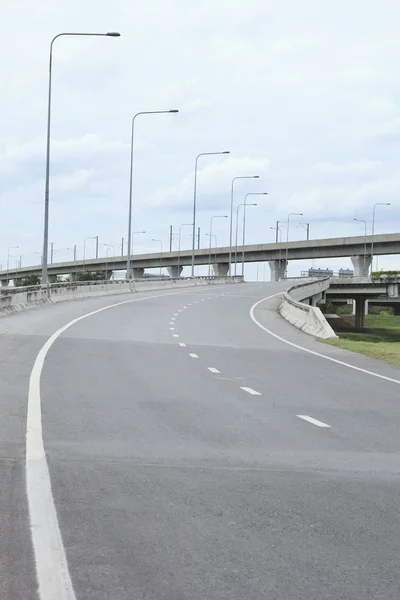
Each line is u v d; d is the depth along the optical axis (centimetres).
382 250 12200
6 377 1368
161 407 1118
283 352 2202
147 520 566
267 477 718
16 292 3597
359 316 11000
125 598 420
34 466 724
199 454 811
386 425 1047
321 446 880
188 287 8525
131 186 6950
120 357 1808
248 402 1213
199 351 2075
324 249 13138
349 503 630
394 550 511
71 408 1070
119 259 17650
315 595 430
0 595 418
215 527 554
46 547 498
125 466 742
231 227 12012
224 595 428
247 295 6303
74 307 3991
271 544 518
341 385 1504
